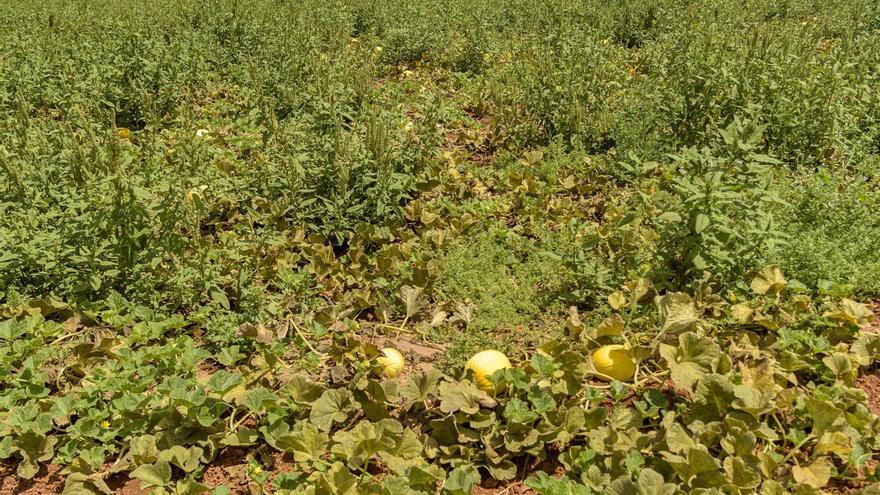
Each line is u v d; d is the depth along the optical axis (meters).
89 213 5.29
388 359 4.58
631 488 3.35
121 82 9.25
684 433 3.68
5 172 6.11
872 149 7.46
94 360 4.64
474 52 11.27
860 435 3.71
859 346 4.42
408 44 11.68
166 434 4.02
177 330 5.05
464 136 8.46
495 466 3.83
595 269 5.23
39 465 4.00
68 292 5.30
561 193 7.19
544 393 3.99
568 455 3.77
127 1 14.51
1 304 5.23
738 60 8.27
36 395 4.27
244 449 4.08
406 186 6.84
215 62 10.97
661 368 4.39
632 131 7.48
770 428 3.78
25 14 13.23
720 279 5.08
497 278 5.63
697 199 4.83
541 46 10.49
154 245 5.41
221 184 6.64
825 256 5.20
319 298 5.42
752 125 5.44
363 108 8.44
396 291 5.46
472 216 6.52
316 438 3.85
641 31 12.42
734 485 3.42
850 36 9.34
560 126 8.16
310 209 6.35
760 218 5.04
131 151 7.32
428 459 3.91
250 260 5.72
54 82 9.45
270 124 7.39
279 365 4.59
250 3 12.91
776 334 4.72
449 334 4.98
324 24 12.52
